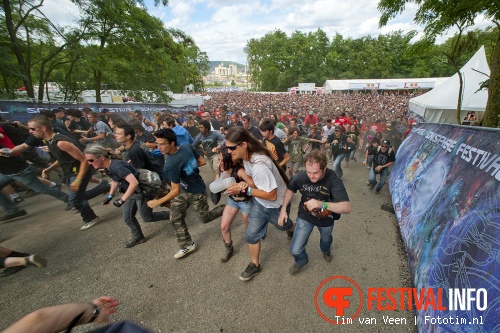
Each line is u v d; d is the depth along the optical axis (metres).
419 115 12.24
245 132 2.13
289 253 2.95
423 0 4.25
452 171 2.22
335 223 3.73
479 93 8.91
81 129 6.58
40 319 0.76
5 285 2.45
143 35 12.44
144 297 2.30
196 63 57.53
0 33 8.37
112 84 13.54
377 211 4.18
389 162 4.64
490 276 1.22
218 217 3.58
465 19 4.05
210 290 2.38
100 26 11.02
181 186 2.79
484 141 1.90
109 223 3.71
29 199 4.71
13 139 4.33
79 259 2.86
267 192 2.09
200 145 5.22
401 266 2.69
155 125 6.35
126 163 2.72
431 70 65.06
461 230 1.61
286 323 2.00
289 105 30.80
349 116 10.20
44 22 9.39
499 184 1.46
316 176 2.00
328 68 70.31
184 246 2.85
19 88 9.88
